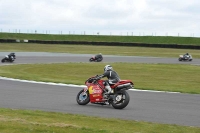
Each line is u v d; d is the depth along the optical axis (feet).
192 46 289.12
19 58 186.70
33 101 52.95
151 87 74.28
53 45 301.63
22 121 32.32
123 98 47.34
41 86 73.36
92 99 48.96
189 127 35.06
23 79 86.48
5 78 88.48
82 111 44.78
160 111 45.75
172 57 221.25
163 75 119.85
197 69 143.84
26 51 243.19
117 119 38.55
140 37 413.80
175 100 56.34
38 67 138.41
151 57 216.54
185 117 41.93
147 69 139.95
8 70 119.85
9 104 49.60
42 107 47.52
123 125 34.65
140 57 214.28
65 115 39.83
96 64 158.61
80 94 50.29
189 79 108.17
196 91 68.74
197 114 44.21
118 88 47.26
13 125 29.60
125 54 237.25
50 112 42.14
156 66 153.48
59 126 30.48
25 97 57.16
